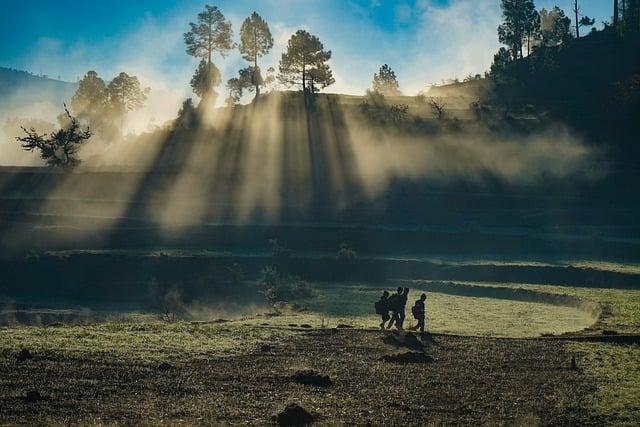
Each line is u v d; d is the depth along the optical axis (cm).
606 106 16550
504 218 11788
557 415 2634
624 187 13050
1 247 10269
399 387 3027
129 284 8475
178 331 4334
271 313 6081
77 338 3859
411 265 8912
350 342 4156
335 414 2545
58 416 2400
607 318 5356
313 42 17062
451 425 2461
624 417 2611
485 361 3653
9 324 6769
